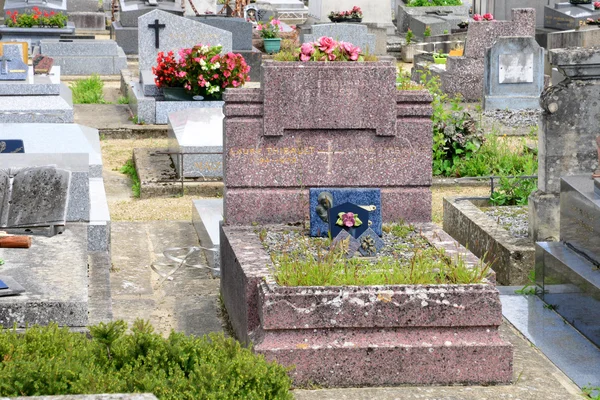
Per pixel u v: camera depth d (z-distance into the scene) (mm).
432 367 6273
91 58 23469
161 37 18406
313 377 6230
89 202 8633
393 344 6254
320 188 8070
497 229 9375
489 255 9172
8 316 6105
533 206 9031
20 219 7641
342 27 24266
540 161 9117
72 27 25406
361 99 8234
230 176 8266
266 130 8188
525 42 18500
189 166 12898
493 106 18609
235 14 29250
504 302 8125
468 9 31719
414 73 21844
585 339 7328
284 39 26141
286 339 6258
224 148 8336
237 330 7242
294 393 6105
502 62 18531
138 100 16750
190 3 27828
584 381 6551
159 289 8695
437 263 6965
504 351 6289
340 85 8188
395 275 6520
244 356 5031
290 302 6238
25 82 15234
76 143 10906
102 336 5059
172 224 11133
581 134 8961
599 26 24000
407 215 8438
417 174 8406
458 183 13039
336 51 8297
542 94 9008
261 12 31484
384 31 27438
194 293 8586
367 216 7539
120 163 14695
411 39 29688
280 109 8164
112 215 11688
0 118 14695
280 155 8266
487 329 6352
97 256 8414
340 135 8297
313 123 8219
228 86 17016
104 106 18766
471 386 6285
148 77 17609
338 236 7410
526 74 18594
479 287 6340
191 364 4965
